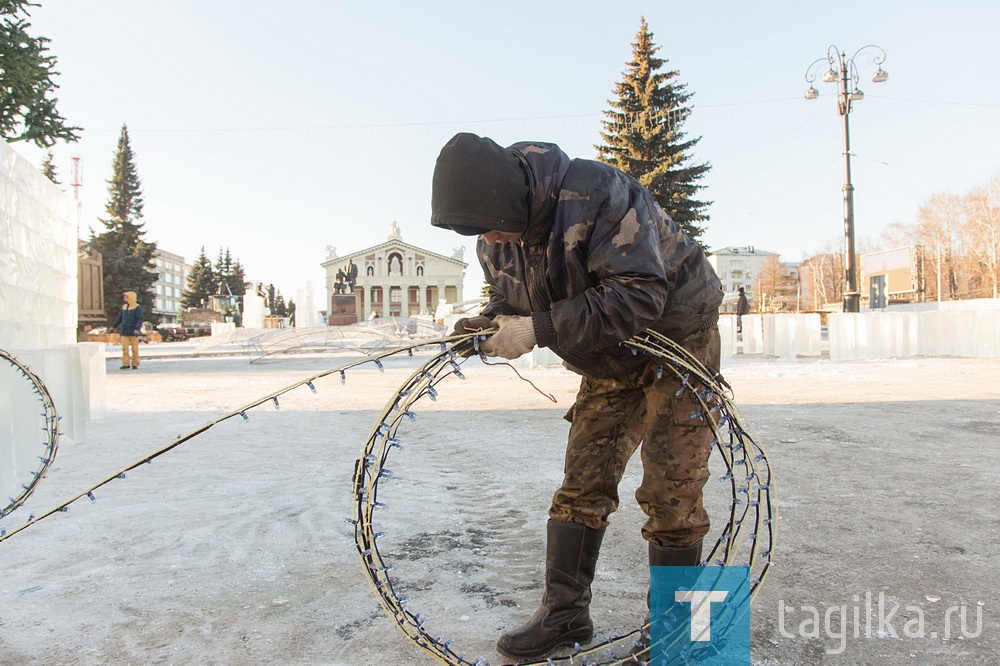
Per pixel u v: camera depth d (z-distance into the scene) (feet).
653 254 5.81
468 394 29.81
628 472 14.43
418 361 54.75
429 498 12.66
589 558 6.88
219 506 12.22
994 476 13.46
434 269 346.74
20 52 47.47
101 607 8.04
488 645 6.99
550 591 6.82
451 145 5.89
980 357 47.70
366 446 5.83
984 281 210.79
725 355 53.72
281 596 8.32
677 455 6.52
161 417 23.68
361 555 5.84
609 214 5.86
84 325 131.23
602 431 6.91
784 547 9.59
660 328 6.38
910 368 39.45
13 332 19.42
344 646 7.02
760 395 27.40
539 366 44.55
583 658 6.14
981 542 9.66
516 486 13.46
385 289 343.26
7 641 7.20
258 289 169.89
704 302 6.48
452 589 8.48
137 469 15.23
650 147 125.59
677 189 124.16
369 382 36.68
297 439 19.06
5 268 18.86
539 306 6.52
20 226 20.30
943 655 6.59
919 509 11.30
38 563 9.50
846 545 9.64
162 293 467.93
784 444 16.97
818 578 8.51
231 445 18.15
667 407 6.51
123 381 39.37
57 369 17.22
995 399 25.07
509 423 21.26
